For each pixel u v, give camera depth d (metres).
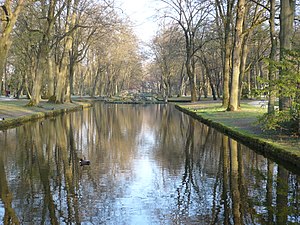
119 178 12.00
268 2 28.30
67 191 10.52
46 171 12.96
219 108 35.91
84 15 43.69
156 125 29.47
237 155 15.24
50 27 37.25
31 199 9.81
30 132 22.91
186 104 53.28
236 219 8.19
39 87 37.81
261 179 11.45
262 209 8.77
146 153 16.64
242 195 9.91
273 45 22.20
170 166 13.77
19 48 49.69
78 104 51.72
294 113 15.49
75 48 51.41
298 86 15.09
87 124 29.61
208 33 51.38
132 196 10.05
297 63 15.11
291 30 18.05
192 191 10.42
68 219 8.37
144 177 12.14
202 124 27.72
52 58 54.81
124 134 23.77
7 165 13.91
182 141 20.28
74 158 15.39
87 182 11.51
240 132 18.50
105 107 56.66
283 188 10.42
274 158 13.71
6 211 8.89
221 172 12.56
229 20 35.16
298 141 14.70
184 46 61.91
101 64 81.75
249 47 44.44
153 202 9.53
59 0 38.00
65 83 51.97
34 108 35.19
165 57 74.38
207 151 16.72
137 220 8.30
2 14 25.83
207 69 57.28
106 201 9.65
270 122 15.63
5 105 34.59
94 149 17.70
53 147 18.02
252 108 34.44
